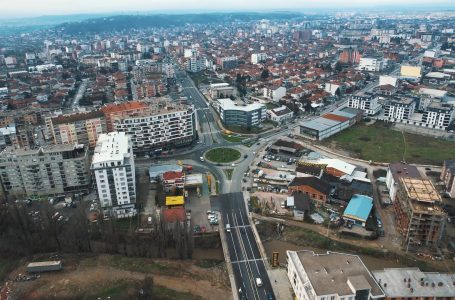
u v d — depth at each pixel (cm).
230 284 19062
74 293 17788
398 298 16288
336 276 16738
